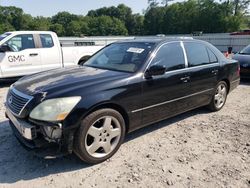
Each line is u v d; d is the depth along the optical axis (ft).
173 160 12.27
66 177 10.85
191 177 11.00
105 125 11.73
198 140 14.39
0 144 13.38
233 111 19.48
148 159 12.30
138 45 15.14
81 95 10.98
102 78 12.25
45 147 11.01
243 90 26.73
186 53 15.97
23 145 11.41
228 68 19.21
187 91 15.78
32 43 28.14
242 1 244.63
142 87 12.98
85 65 15.40
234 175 11.19
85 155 11.27
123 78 12.44
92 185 10.38
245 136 14.98
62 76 12.84
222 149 13.43
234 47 97.04
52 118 10.42
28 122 10.80
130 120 12.87
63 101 10.62
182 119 17.53
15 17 323.78
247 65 29.78
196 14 268.62
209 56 17.87
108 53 15.80
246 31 111.24
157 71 13.21
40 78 12.86
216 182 10.69
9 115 12.05
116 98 11.87
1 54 26.11
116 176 10.96
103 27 339.36
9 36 26.76
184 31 279.69
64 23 350.23
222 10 250.37
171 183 10.57
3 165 11.59
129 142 13.94
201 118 17.78
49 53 29.09
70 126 10.62
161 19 304.71
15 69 27.02
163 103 14.34
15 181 10.54
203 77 16.81
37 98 10.73
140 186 10.34
